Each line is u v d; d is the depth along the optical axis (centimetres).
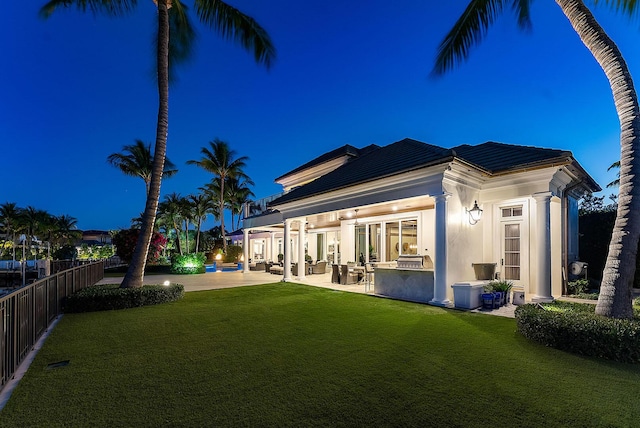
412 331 569
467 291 760
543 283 798
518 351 452
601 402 301
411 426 263
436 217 818
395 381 354
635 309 528
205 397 319
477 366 397
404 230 1266
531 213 906
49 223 4847
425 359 424
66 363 420
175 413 288
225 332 571
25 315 454
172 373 382
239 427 264
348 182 1045
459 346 479
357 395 321
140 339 529
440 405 298
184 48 1277
